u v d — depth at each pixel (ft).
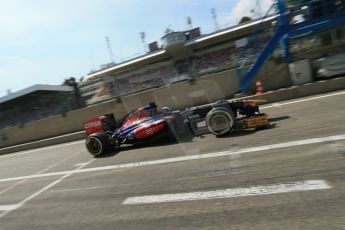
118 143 35.58
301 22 49.47
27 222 20.88
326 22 48.70
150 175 24.41
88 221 18.57
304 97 43.32
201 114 32.30
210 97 49.83
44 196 25.82
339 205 13.75
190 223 15.33
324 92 43.19
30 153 55.42
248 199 16.35
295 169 18.75
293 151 21.90
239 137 28.86
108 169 29.40
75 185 26.78
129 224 16.87
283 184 17.12
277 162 20.57
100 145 35.24
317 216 13.29
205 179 20.70
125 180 24.77
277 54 52.85
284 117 33.12
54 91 126.21
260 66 49.96
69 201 22.98
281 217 13.88
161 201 18.84
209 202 17.13
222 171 21.38
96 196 22.61
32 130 66.08
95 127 37.70
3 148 66.64
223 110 29.91
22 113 67.15
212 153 26.02
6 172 42.19
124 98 57.31
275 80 51.70
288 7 50.19
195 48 205.77
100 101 66.80
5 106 115.75
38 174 35.32
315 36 54.19
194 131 33.76
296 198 15.24
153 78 64.75
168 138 33.88
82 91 68.18
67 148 49.39
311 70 48.39
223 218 15.03
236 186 18.37
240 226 13.94
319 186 15.89
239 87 52.75
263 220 13.98
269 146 24.25
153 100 54.08
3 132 68.59
